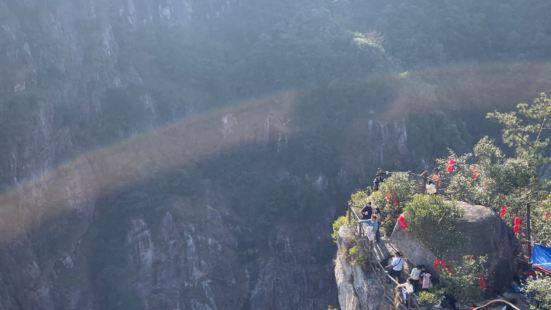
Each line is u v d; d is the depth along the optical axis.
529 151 25.33
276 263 69.94
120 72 81.62
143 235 68.81
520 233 22.27
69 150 70.12
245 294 68.81
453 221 18.73
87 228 69.81
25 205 62.28
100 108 76.25
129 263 67.56
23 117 64.25
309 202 73.31
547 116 26.00
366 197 24.52
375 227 20.42
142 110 79.50
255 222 73.62
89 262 68.12
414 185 24.56
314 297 68.62
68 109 71.69
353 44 84.19
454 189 24.17
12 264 59.31
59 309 62.69
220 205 75.50
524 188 23.41
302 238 71.25
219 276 68.44
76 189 68.69
